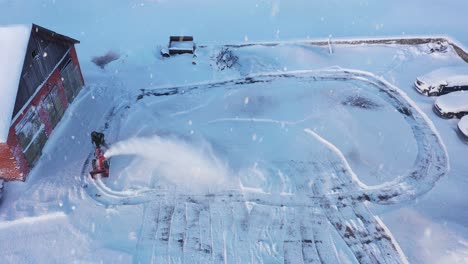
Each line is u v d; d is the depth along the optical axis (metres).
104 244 12.04
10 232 12.39
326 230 12.70
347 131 16.75
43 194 13.62
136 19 26.84
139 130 16.69
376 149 15.88
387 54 22.44
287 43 23.33
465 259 11.39
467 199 13.59
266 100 18.84
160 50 22.48
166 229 12.63
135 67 21.27
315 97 19.06
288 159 15.41
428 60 21.88
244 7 28.58
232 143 16.06
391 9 28.31
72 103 18.36
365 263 11.69
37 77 15.02
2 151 12.87
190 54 22.11
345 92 19.45
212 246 12.14
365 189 14.17
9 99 13.02
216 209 13.36
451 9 28.00
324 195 13.94
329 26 25.78
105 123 17.25
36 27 14.62
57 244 12.04
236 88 19.80
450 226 12.45
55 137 16.20
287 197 13.83
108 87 19.72
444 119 17.48
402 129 17.00
